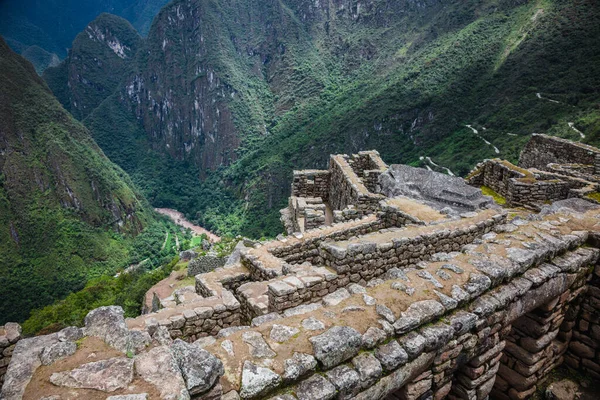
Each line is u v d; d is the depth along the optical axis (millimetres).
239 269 9578
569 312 6633
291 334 4059
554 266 5945
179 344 3465
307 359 3693
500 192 18703
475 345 5066
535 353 6172
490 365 5535
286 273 8438
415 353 4227
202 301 7637
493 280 5254
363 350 4094
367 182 17969
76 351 3336
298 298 7113
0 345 5691
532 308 5734
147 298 26016
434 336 4391
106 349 3379
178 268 36750
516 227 7051
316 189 20594
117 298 37000
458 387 5586
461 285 5129
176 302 8914
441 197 13797
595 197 14953
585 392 6336
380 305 4645
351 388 3736
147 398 2857
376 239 8523
